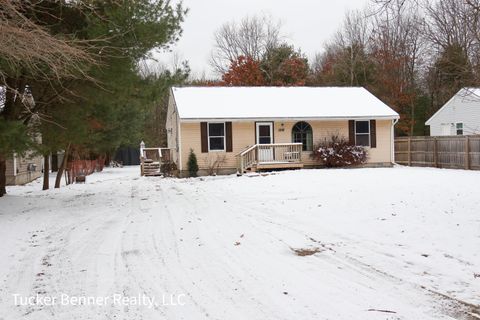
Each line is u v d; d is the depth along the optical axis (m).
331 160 23.89
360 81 41.16
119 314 4.45
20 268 6.20
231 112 23.62
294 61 44.41
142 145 31.06
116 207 12.14
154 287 5.25
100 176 28.33
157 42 12.47
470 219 8.27
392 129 25.77
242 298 4.78
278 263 6.07
